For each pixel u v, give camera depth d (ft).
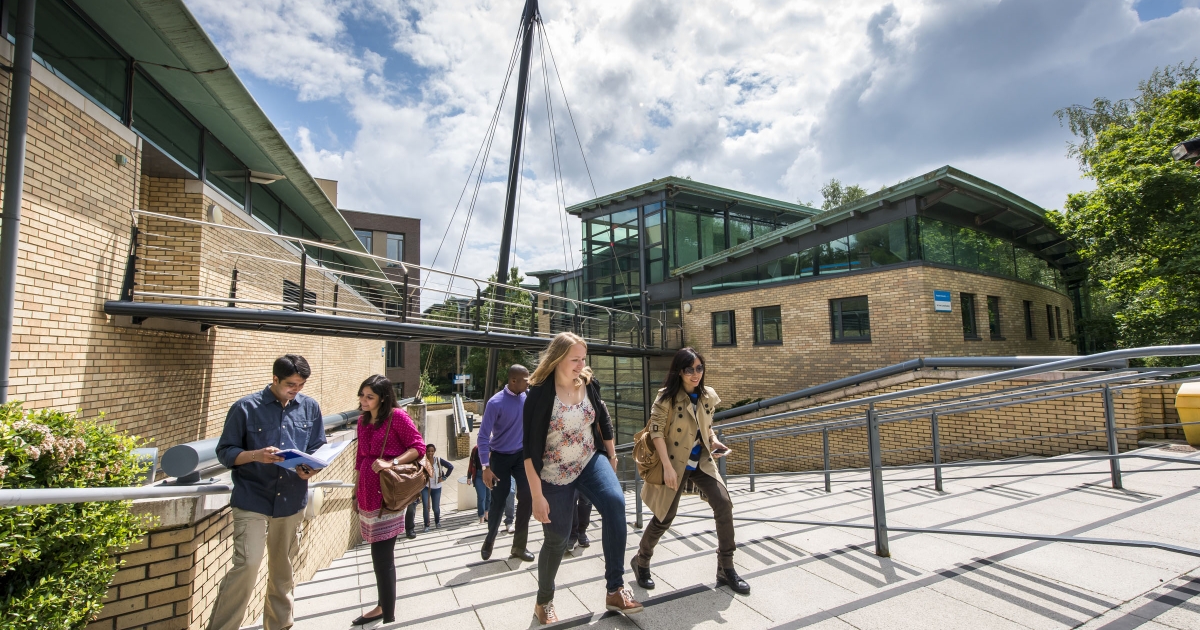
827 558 11.30
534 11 46.37
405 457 10.69
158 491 8.02
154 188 23.80
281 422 10.34
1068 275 57.62
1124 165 37.50
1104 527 12.09
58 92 17.15
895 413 17.20
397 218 104.32
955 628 7.84
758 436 23.72
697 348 56.24
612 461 10.03
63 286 17.16
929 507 15.71
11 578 7.07
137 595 9.11
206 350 25.64
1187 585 8.54
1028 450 26.32
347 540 27.27
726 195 65.72
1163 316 35.70
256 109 25.89
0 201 15.15
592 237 72.33
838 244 44.14
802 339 46.14
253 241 31.27
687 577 11.34
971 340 40.42
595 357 70.69
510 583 12.53
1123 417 23.07
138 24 19.80
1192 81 36.27
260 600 13.23
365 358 65.05
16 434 7.23
